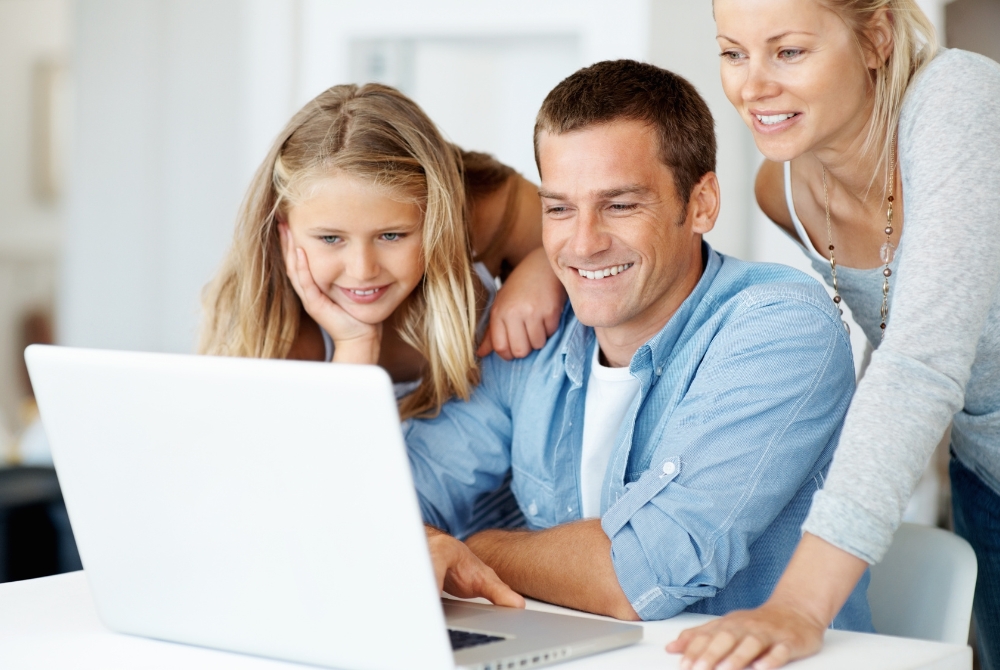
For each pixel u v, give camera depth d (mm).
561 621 1190
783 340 1462
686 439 1427
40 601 1352
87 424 1125
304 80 4535
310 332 2012
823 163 1669
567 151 1537
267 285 1935
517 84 4262
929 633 1530
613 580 1336
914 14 1501
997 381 1618
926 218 1318
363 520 994
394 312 1915
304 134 1811
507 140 4289
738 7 1457
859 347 3408
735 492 1382
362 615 1025
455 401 1833
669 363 1587
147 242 4785
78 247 4824
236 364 1014
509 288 1808
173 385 1051
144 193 4770
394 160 1758
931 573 1547
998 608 1812
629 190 1519
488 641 1091
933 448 1183
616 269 1568
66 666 1091
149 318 4801
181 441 1069
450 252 1811
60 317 4824
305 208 1776
